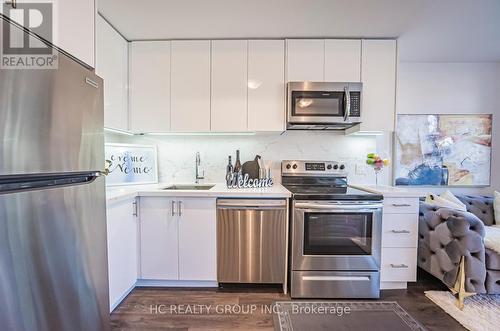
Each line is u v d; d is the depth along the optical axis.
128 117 2.44
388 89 2.40
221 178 2.78
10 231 0.81
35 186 0.91
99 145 1.30
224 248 2.15
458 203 2.53
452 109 3.02
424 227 2.26
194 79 2.43
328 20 2.11
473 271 1.89
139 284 2.26
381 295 2.13
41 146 0.92
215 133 2.66
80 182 1.15
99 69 2.01
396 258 2.17
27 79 0.87
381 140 2.91
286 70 2.41
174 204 2.15
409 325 1.74
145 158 2.64
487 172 2.97
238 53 2.41
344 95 2.29
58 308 1.00
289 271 2.16
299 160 2.72
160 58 2.43
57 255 1.00
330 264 2.07
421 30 2.26
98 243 1.28
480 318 1.80
